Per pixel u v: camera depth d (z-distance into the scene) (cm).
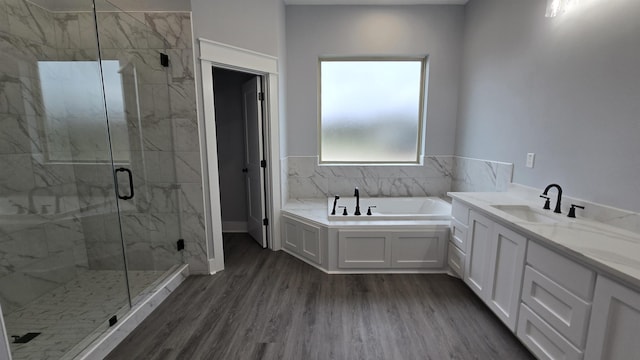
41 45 230
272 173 316
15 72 219
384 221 277
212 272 276
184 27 243
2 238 210
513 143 252
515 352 172
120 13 240
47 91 234
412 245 269
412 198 368
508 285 175
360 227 266
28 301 217
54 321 191
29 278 221
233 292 242
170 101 253
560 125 199
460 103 355
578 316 123
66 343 170
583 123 181
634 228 149
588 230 151
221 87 363
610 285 108
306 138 376
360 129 388
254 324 200
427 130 371
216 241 276
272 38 298
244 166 375
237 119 368
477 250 213
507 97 260
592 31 173
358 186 385
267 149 314
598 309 114
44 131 233
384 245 269
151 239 265
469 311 213
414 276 267
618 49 157
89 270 258
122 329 187
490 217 193
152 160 259
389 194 385
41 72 231
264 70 294
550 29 207
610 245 129
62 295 223
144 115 253
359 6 347
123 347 178
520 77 242
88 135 246
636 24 148
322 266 281
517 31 245
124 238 260
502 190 267
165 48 246
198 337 187
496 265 188
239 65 274
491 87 286
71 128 242
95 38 240
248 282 258
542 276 145
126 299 215
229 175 381
